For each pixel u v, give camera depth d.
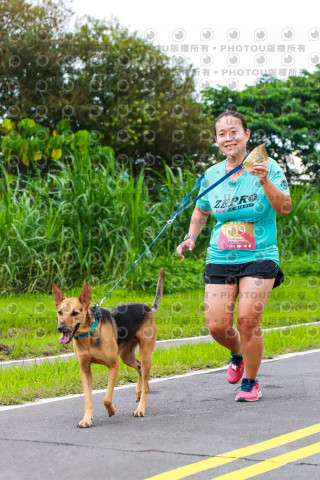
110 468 3.60
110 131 24.88
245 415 4.85
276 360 7.48
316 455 3.79
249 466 3.59
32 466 3.65
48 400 5.54
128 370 6.65
